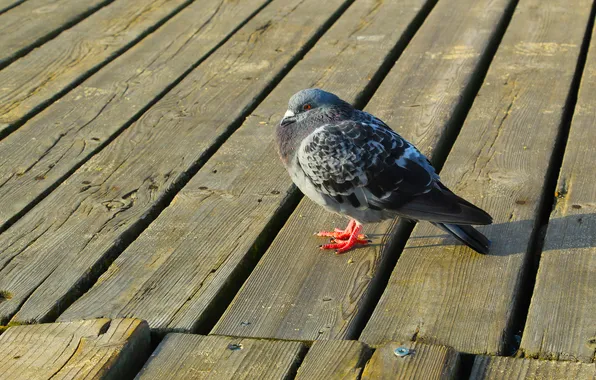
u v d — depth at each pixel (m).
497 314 4.52
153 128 7.07
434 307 4.61
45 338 4.34
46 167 6.45
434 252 5.19
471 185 5.95
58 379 4.01
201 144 6.78
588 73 7.87
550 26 9.07
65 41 9.04
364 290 4.83
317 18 9.55
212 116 7.29
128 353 4.25
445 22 9.28
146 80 8.05
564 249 5.10
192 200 5.92
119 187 6.14
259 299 4.78
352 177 5.16
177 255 5.25
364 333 4.42
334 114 5.48
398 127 6.91
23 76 8.17
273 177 6.22
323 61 8.38
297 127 5.49
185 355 4.26
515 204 5.67
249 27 9.34
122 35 9.21
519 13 9.50
